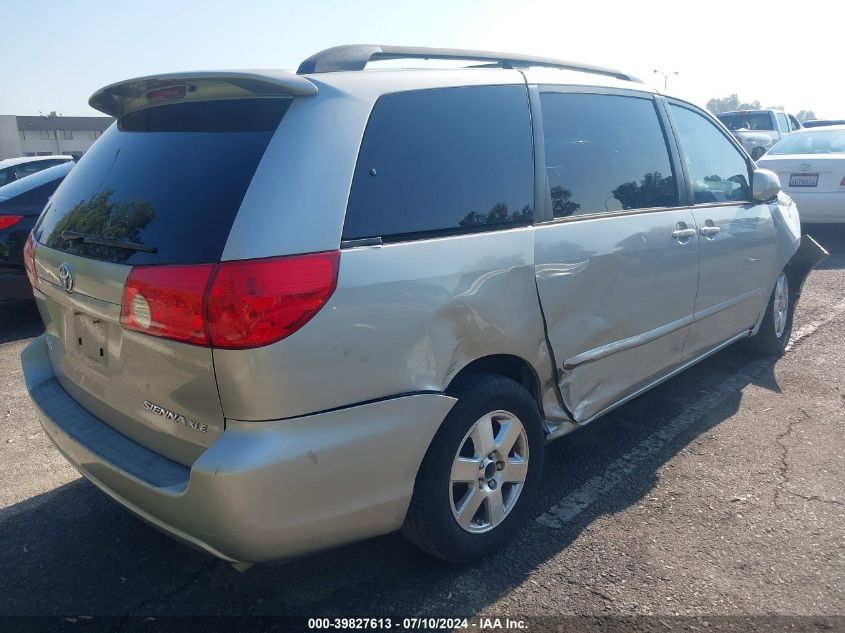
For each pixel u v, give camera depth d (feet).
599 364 11.06
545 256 9.71
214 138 8.15
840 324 20.07
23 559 9.79
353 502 7.80
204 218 7.41
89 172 9.63
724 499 11.01
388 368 7.84
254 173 7.45
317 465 7.38
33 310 23.62
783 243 16.14
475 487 9.24
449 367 8.51
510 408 9.47
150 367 7.72
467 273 8.63
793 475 11.71
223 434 7.22
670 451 12.66
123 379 8.22
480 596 8.86
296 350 7.13
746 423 13.75
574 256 10.16
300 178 7.48
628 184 11.74
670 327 12.58
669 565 9.39
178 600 8.93
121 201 8.39
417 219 8.39
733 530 10.17
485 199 9.23
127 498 8.04
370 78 8.57
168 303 7.22
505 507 9.77
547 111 10.53
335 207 7.63
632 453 12.62
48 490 11.68
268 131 7.77
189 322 7.09
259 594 9.00
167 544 10.14
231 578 9.34
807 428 13.47
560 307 10.00
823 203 29.45
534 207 9.87
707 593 8.82
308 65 8.50
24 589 9.16
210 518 7.14
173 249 7.41
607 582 9.07
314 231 7.41
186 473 7.61
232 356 6.94
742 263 14.58
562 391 10.44
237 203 7.34
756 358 17.42
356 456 7.68
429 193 8.59
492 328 8.98
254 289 6.94
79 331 9.00
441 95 9.11
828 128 32.96
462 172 9.04
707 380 16.07
